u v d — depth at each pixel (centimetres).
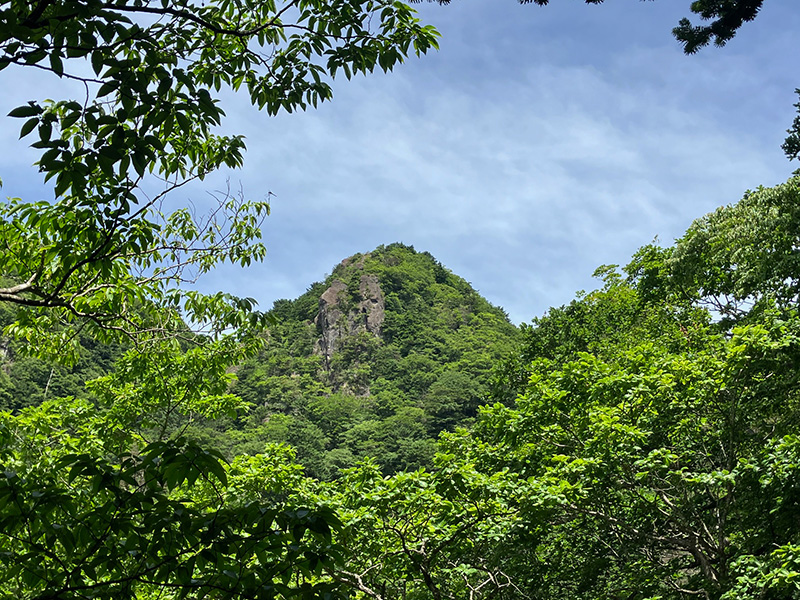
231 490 1041
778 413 1267
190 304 896
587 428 1191
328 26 531
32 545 347
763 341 1129
